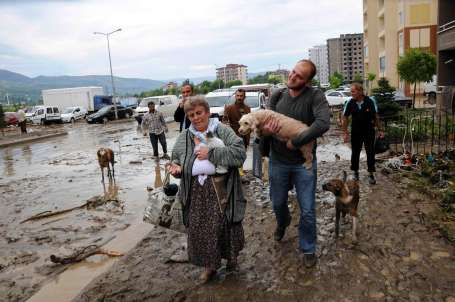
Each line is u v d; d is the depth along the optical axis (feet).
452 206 18.75
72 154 52.54
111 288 13.76
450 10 67.46
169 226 19.72
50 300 13.60
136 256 16.28
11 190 31.73
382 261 14.25
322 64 531.50
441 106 63.82
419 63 94.27
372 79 170.09
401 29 147.84
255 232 17.78
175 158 13.32
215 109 57.82
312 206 14.01
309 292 12.56
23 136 84.74
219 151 12.34
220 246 12.92
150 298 12.91
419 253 14.67
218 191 12.62
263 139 14.78
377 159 31.30
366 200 20.97
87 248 17.43
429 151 32.53
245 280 13.50
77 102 156.25
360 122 23.82
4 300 14.02
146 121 43.50
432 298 11.89
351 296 12.21
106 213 23.32
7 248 18.83
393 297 12.05
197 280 13.80
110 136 74.79
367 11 192.44
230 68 531.91
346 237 16.48
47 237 19.88
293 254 15.23
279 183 14.62
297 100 13.99
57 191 30.27
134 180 32.50
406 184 23.35
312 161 13.89
